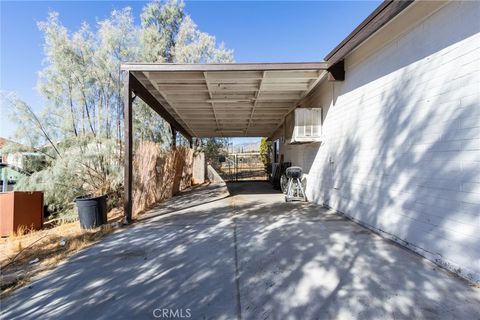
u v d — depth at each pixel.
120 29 7.83
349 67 4.70
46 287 2.44
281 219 4.85
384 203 3.68
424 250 2.94
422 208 2.96
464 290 2.21
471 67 2.38
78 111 7.26
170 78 5.64
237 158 18.28
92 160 6.47
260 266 2.78
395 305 2.01
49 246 3.68
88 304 2.13
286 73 5.59
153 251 3.33
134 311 2.02
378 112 3.81
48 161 6.59
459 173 2.50
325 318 1.88
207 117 9.73
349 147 4.71
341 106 5.02
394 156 3.45
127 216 4.89
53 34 6.82
